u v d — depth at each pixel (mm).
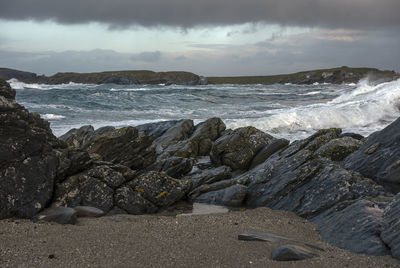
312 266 4824
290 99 42531
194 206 9148
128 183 8719
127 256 5051
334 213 7355
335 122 21969
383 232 5754
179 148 15406
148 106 34500
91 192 7988
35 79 131000
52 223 6461
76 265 4699
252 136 13539
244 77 168375
